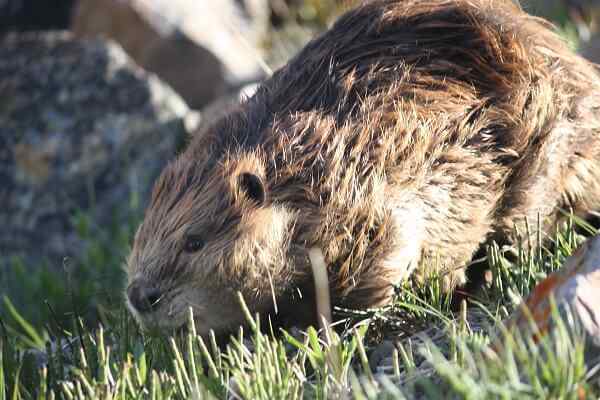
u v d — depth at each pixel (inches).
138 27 1186.6
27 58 1069.1
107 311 633.0
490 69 596.1
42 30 1268.5
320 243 550.0
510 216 601.3
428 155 569.0
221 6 1365.7
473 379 420.8
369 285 554.9
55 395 528.7
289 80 600.1
